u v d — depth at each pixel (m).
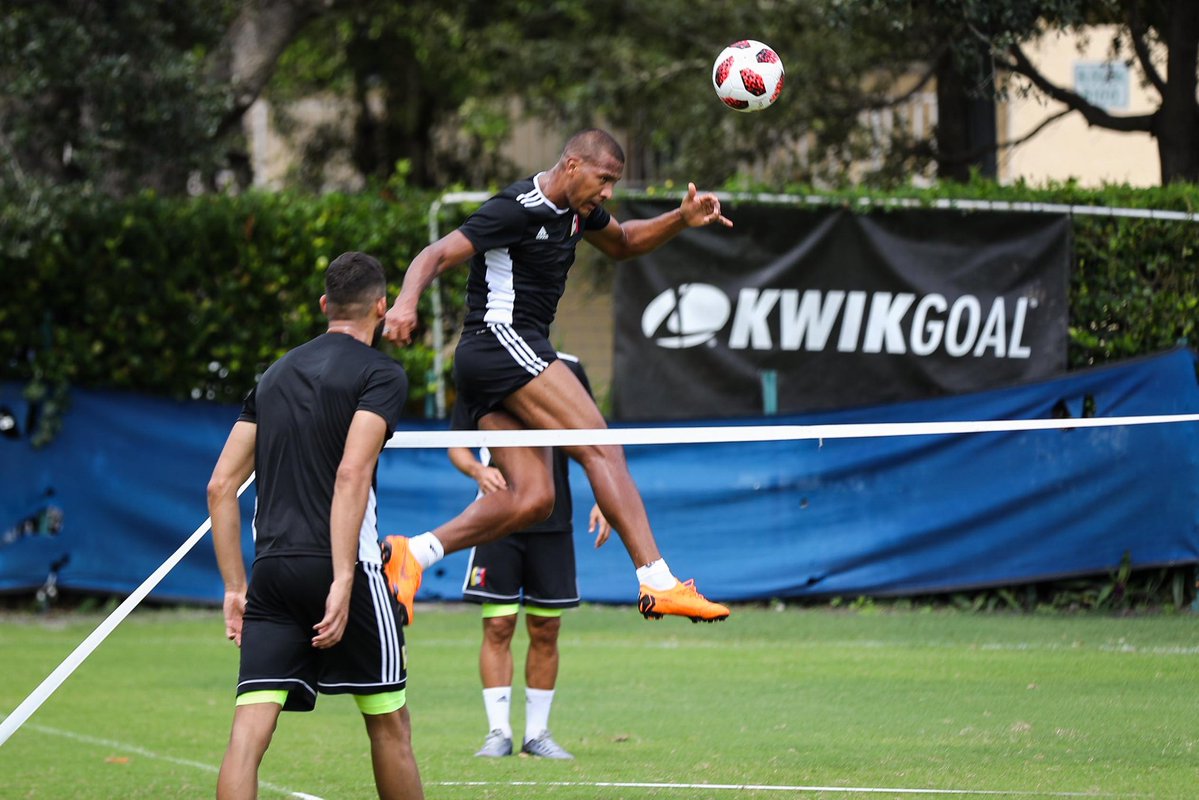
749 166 65.06
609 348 64.88
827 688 32.19
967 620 42.06
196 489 48.69
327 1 65.25
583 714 30.56
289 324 49.00
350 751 27.75
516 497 23.09
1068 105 52.22
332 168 96.56
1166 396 42.62
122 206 49.09
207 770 26.31
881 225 44.97
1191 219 44.00
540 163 96.50
